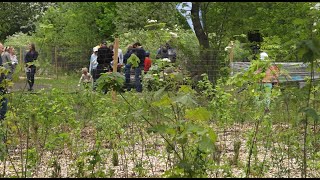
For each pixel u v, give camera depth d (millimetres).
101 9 72812
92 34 70125
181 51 27781
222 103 19031
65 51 31688
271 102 15266
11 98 15508
